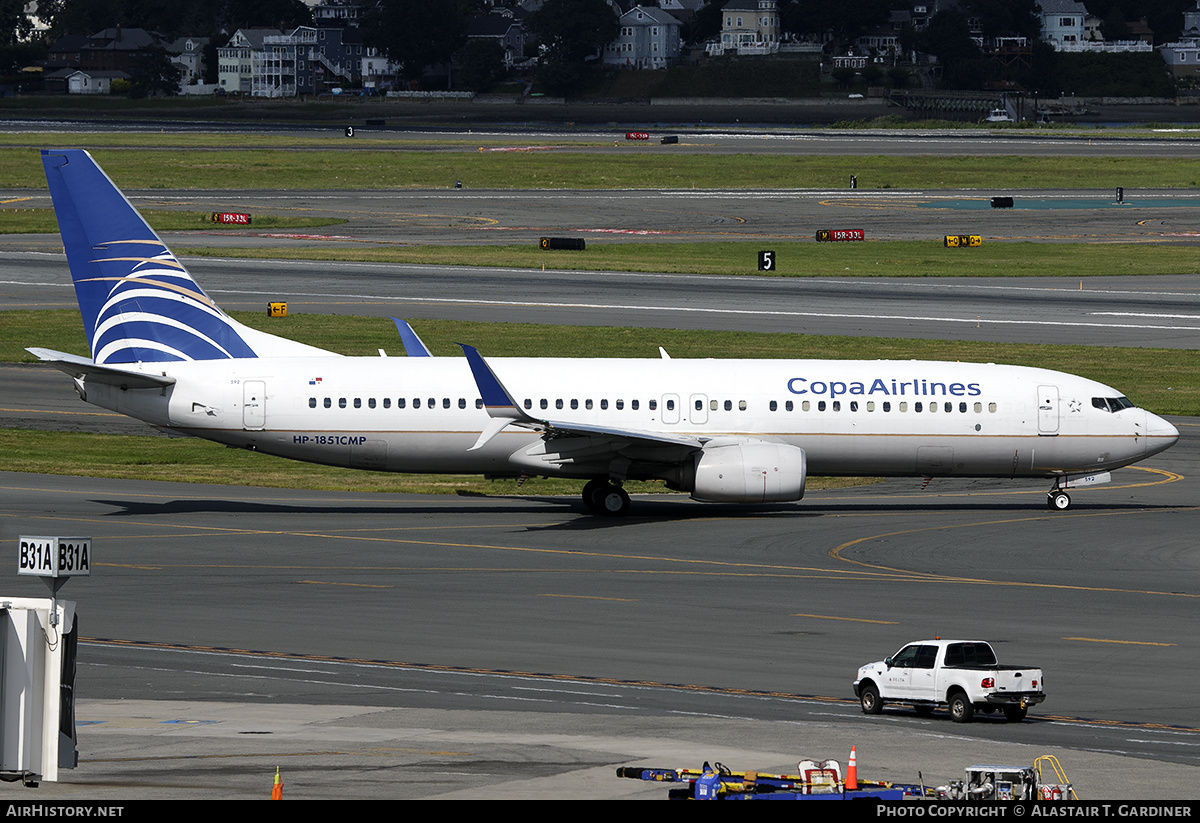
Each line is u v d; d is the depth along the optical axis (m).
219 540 175.25
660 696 106.12
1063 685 111.06
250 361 196.88
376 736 91.38
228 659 117.19
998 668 99.88
